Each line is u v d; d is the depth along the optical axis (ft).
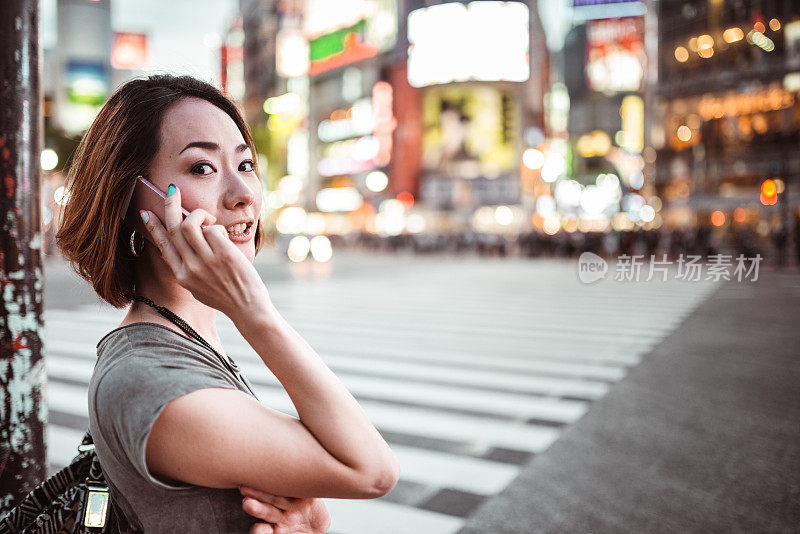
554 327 35.09
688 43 116.06
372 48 201.77
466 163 183.21
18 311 5.55
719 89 110.01
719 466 14.42
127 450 2.95
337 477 3.05
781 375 23.30
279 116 250.57
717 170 111.04
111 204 3.43
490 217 183.52
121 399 3.00
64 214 3.65
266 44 287.69
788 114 99.35
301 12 251.80
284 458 2.98
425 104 186.19
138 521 3.22
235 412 3.01
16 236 5.50
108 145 3.44
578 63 377.09
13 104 5.44
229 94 3.89
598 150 315.37
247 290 3.08
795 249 87.04
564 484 13.46
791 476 13.76
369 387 21.71
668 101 118.73
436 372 24.04
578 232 125.80
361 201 206.18
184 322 3.56
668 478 13.75
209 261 3.04
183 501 3.08
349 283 61.77
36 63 5.67
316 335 32.12
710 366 25.02
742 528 11.43
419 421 17.93
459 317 38.78
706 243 75.05
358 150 208.03
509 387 21.79
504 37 179.22
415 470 14.29
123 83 3.74
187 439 2.91
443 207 183.83
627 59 236.43
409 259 117.39
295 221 145.89
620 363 25.76
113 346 3.36
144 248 3.62
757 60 98.94
